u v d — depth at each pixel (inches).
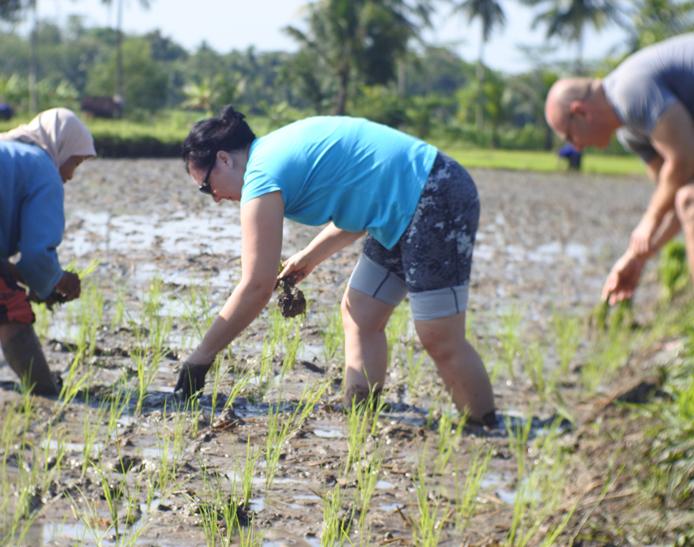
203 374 203.6
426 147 216.2
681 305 444.1
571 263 548.1
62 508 163.2
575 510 201.2
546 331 363.9
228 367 213.6
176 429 191.9
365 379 221.9
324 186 204.1
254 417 202.2
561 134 259.1
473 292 413.7
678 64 244.5
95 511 162.4
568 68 3937.0
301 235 290.5
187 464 181.3
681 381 287.9
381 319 225.3
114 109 1814.7
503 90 3412.9
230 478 178.1
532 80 3843.5
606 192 1320.1
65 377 229.5
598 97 252.1
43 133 222.4
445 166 214.8
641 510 205.2
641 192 1403.8
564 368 317.1
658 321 415.5
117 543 150.8
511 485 208.1
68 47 5659.5
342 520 172.1
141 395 207.2
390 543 167.5
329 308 244.5
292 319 231.9
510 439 233.0
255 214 195.6
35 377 219.9
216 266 253.8
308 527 165.5
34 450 186.1
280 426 200.2
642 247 263.4
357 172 206.7
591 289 472.4
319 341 234.5
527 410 266.7
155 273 250.5
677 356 315.0
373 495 185.8
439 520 182.9
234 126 202.2
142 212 343.6
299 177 200.4
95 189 418.3
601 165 2472.9
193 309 232.4
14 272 223.0
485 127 3489.2
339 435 206.5
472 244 222.5
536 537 185.0
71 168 227.9
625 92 244.8
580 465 229.8
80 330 243.6
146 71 3324.3
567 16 3440.0
